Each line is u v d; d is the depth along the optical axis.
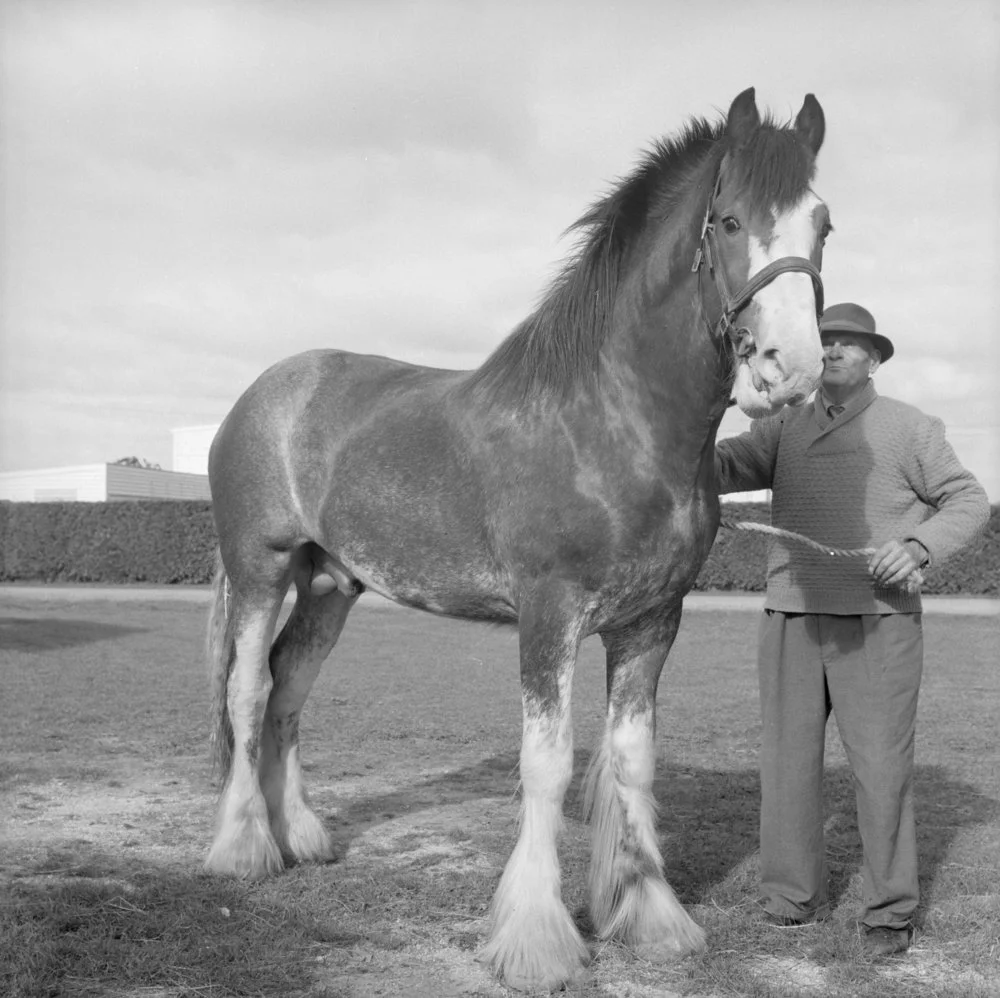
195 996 2.99
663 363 3.19
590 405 3.26
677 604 3.47
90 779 5.63
